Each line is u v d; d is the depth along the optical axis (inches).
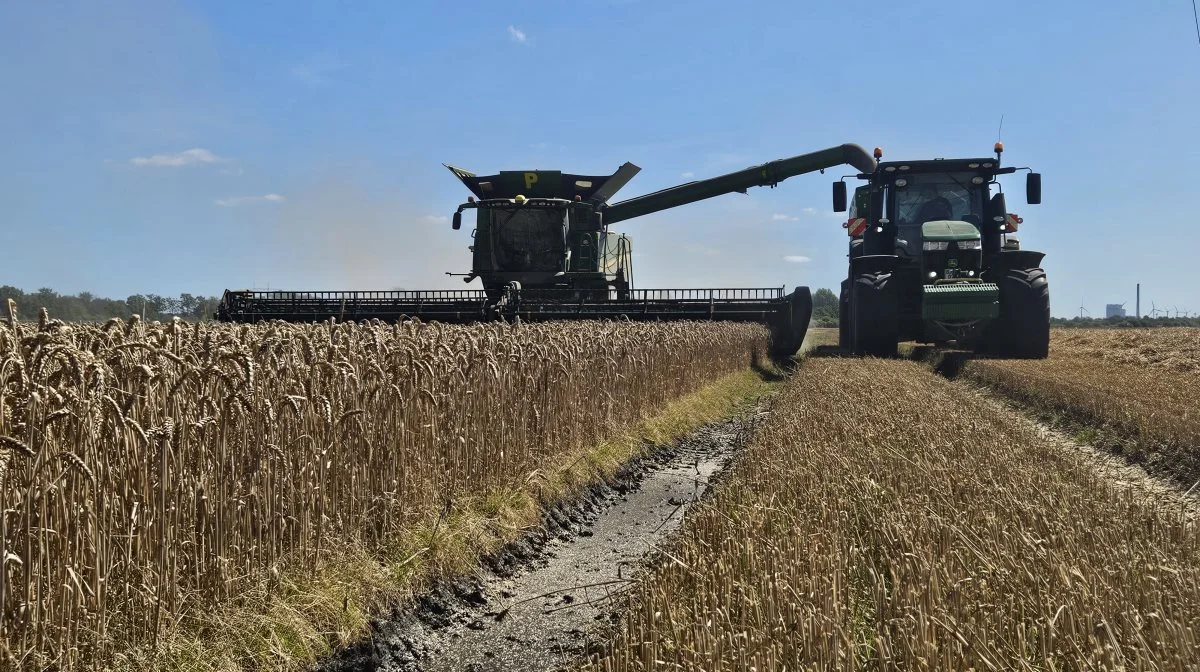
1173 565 223.0
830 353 1197.7
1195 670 163.9
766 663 176.1
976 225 938.1
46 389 189.2
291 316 924.0
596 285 987.3
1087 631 180.2
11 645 179.8
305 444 262.2
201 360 250.7
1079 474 347.3
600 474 448.5
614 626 247.3
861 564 246.2
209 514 226.8
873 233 976.9
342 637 240.8
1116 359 988.6
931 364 971.3
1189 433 440.5
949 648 172.6
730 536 251.6
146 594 204.8
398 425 304.3
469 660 246.5
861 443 410.6
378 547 289.0
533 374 410.9
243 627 223.8
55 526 189.3
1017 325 911.0
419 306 917.8
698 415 659.4
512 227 936.9
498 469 367.9
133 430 203.6
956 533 245.8
